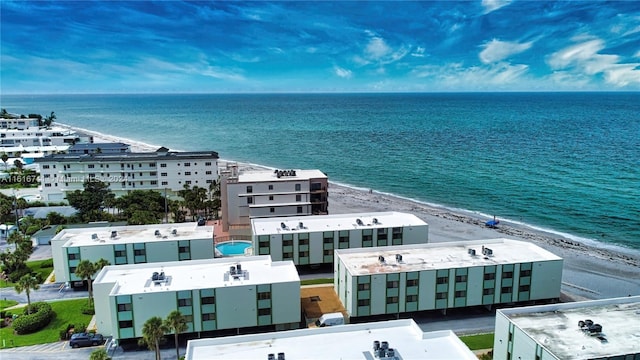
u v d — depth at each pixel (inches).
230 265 3186.5
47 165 6328.7
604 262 4379.9
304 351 2143.2
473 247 3565.5
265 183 4763.8
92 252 3582.7
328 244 3946.9
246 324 2898.6
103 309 2859.3
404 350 2154.3
